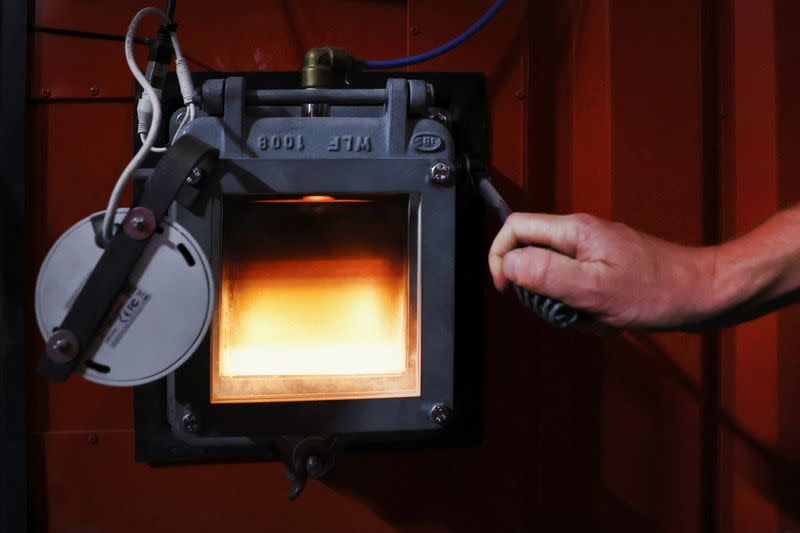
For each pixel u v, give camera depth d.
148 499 0.79
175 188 0.51
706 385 0.83
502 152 0.82
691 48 0.80
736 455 0.83
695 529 0.82
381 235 0.61
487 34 0.81
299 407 0.58
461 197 0.78
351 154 0.59
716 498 0.84
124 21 0.78
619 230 0.50
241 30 0.80
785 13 0.80
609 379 0.82
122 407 0.79
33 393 0.78
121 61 0.78
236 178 0.56
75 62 0.78
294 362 0.60
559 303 0.49
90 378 0.52
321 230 0.60
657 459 0.82
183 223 0.56
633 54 0.79
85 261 0.52
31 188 0.78
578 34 0.82
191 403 0.57
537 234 0.51
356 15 0.82
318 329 0.60
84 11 0.78
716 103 0.83
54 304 0.52
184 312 0.53
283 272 0.60
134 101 0.78
